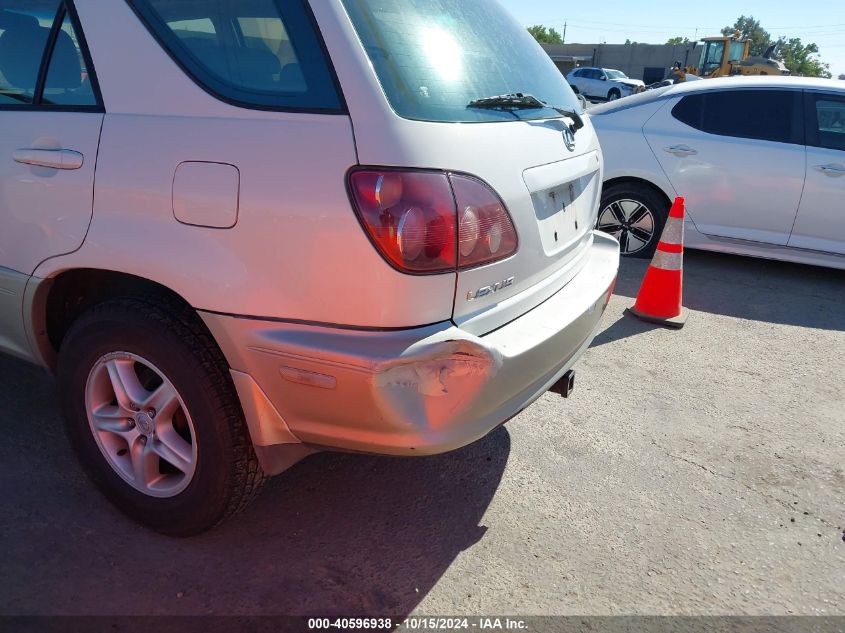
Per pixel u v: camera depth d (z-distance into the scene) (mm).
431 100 2078
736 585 2494
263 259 2008
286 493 2828
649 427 3535
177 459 2385
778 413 3768
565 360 2564
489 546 2600
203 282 2078
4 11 2553
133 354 2312
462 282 2029
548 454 3234
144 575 2332
